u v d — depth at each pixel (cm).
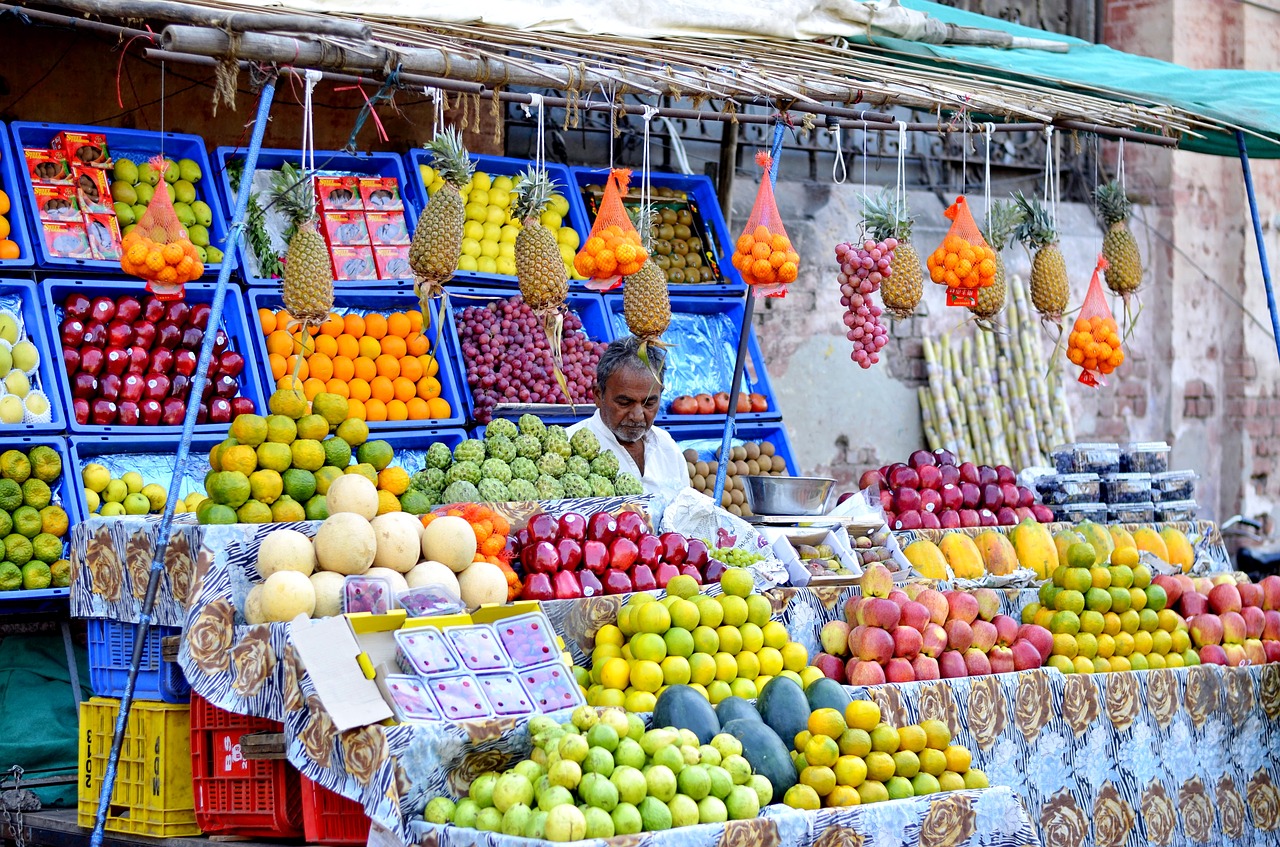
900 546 597
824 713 428
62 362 597
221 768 438
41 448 580
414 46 481
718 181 866
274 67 446
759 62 580
